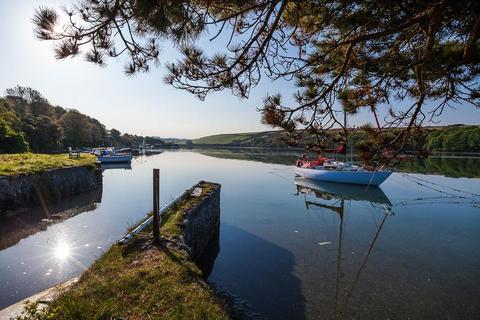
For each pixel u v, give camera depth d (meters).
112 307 4.66
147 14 3.18
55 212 18.72
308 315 7.68
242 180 36.19
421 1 3.86
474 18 3.99
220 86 4.54
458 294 8.77
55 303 4.89
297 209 20.80
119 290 5.40
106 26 3.51
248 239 14.13
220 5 3.92
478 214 19.52
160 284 5.66
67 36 3.35
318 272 10.34
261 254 12.13
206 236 13.25
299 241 13.79
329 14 4.54
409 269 10.58
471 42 4.03
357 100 5.41
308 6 4.34
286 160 71.50
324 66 5.12
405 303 8.29
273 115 4.47
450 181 34.91
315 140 5.02
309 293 8.83
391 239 14.09
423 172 42.78
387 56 5.16
